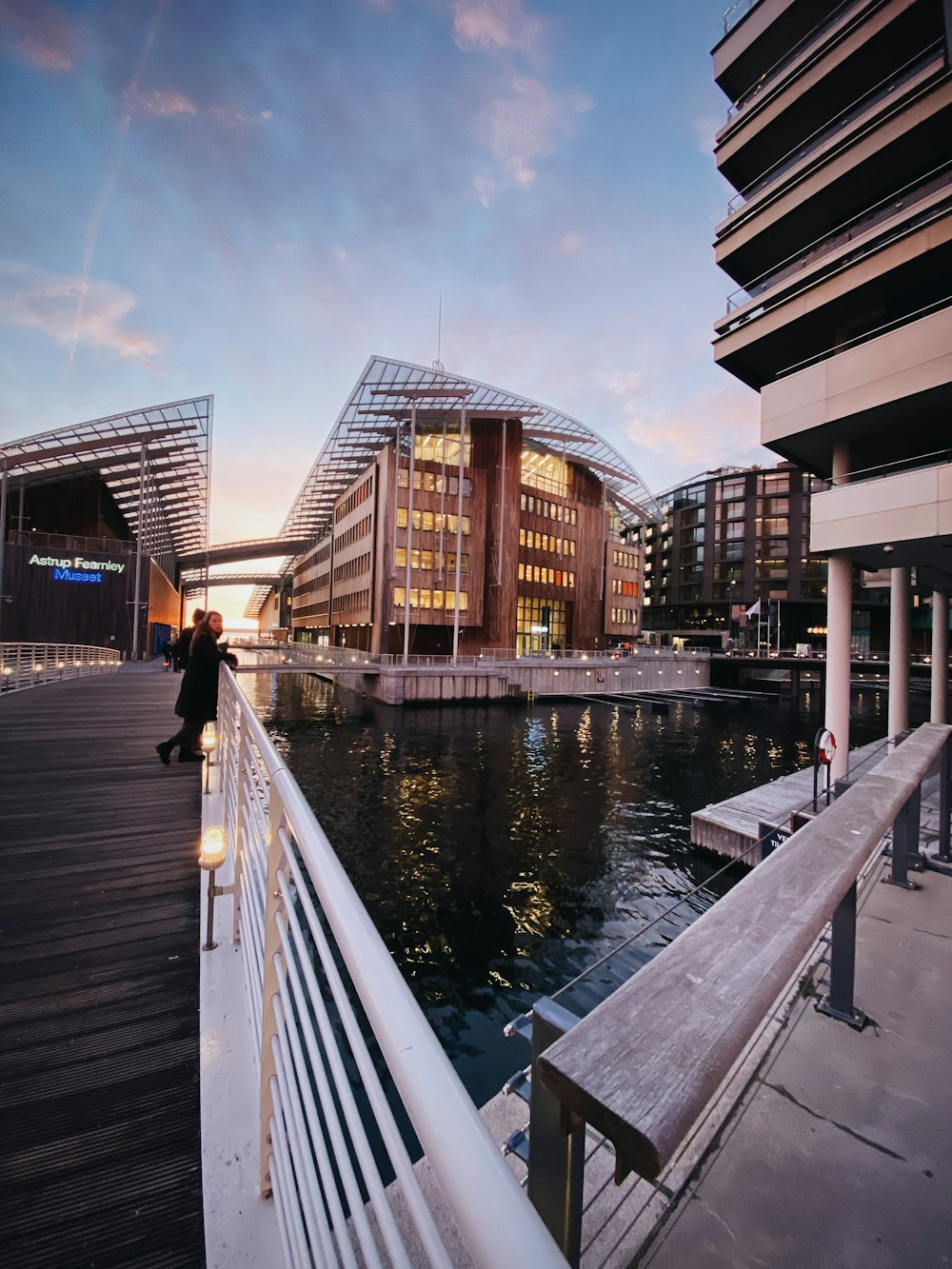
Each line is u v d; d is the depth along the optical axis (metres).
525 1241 0.45
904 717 19.25
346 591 65.31
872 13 15.19
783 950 1.24
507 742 34.09
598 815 20.89
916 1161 2.17
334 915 1.11
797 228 17.78
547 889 14.53
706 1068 0.88
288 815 1.65
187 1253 1.85
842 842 1.92
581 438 56.72
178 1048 2.61
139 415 38.72
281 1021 1.74
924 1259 1.83
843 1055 2.72
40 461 39.53
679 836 18.75
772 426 16.23
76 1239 1.86
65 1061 2.50
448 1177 0.55
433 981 10.59
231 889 3.37
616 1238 1.95
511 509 53.72
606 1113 0.80
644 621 105.62
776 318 16.83
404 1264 0.77
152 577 48.66
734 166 19.50
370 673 47.97
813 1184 2.09
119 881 4.11
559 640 61.38
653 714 47.38
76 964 3.16
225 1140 2.13
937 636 21.77
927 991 3.16
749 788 25.03
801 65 16.81
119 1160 2.10
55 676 20.56
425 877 15.18
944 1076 2.58
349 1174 1.03
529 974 10.82
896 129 14.56
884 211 15.57
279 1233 1.79
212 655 7.38
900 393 13.26
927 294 14.75
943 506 12.36
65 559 38.41
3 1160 2.08
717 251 19.41
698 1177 2.15
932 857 4.84
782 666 63.28
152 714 11.30
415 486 49.81
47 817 5.32
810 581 80.56
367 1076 0.93
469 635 52.78
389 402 47.94
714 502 89.19
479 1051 8.82
